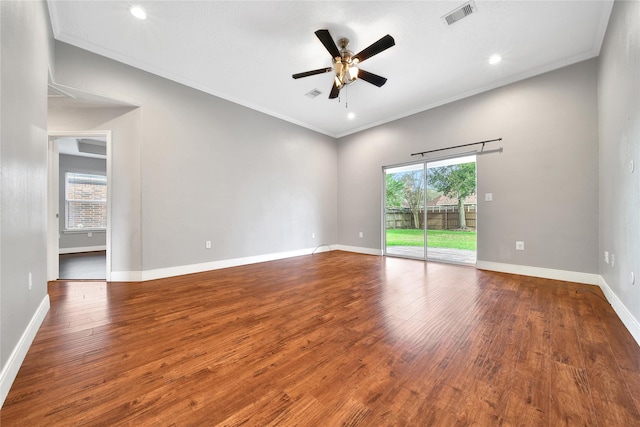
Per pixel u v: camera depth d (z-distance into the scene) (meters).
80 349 1.62
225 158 4.07
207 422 1.05
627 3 1.94
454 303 2.43
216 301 2.52
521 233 3.48
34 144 1.81
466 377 1.33
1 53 1.26
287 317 2.13
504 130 3.62
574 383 1.28
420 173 4.83
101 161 6.37
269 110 4.66
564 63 3.12
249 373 1.38
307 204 5.39
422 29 2.63
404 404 1.14
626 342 1.68
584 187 3.02
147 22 2.53
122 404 1.15
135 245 3.24
